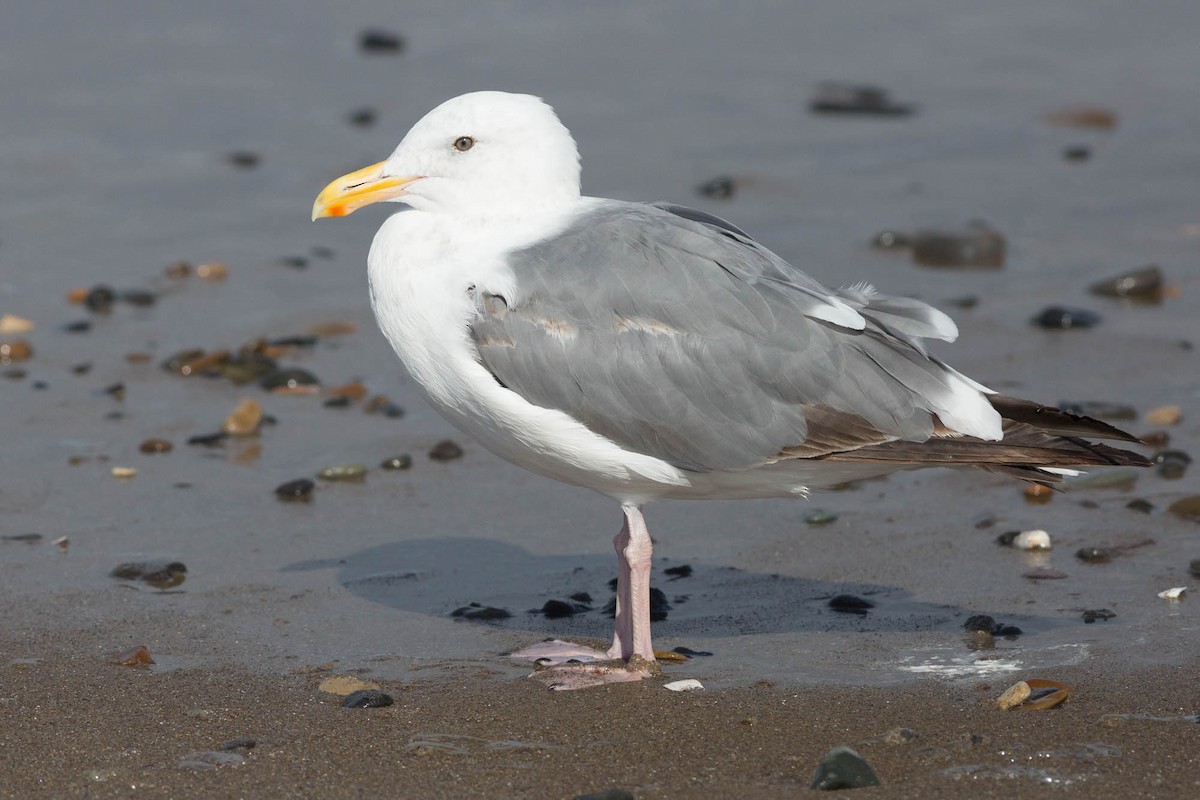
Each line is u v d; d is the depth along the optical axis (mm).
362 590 12109
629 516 10945
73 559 12602
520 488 14352
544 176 11016
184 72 29297
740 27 33031
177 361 17297
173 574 12305
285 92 28344
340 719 9781
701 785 8820
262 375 17125
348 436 15531
